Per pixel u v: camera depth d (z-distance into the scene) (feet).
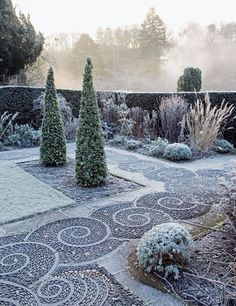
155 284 6.92
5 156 20.12
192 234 9.30
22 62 37.42
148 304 6.28
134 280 7.09
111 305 6.26
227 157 20.79
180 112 24.21
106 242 8.91
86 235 9.33
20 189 13.34
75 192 13.17
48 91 16.65
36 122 28.63
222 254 8.01
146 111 27.32
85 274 7.32
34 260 7.91
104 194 12.97
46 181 14.58
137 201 12.21
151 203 11.99
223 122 23.49
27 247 8.57
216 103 24.34
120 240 9.04
